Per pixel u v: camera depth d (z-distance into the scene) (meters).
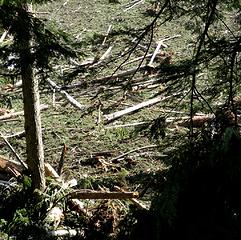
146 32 7.89
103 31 23.64
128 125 15.06
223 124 6.24
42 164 10.62
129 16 25.41
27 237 9.10
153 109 15.95
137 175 12.43
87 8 27.09
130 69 18.52
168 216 5.41
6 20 7.90
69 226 9.71
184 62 7.28
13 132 15.22
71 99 16.75
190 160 5.71
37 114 10.38
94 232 9.12
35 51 8.50
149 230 5.91
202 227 5.54
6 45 8.56
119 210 9.40
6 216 9.76
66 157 13.74
